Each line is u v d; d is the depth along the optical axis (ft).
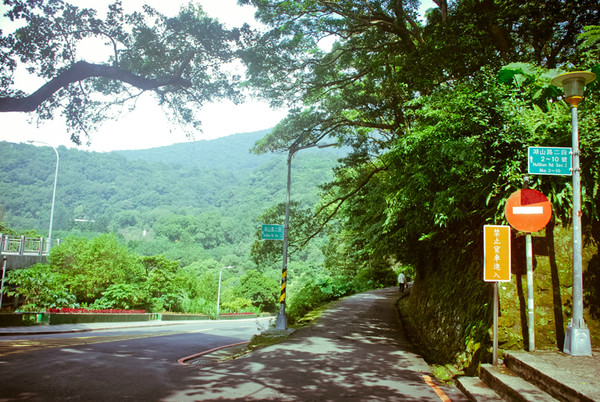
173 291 123.85
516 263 24.54
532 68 26.55
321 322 52.24
